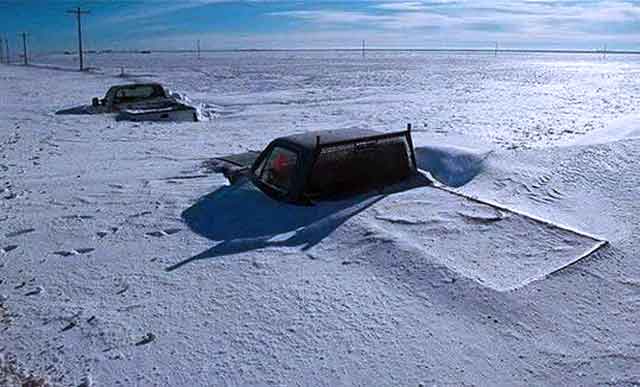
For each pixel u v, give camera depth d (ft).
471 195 21.34
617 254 15.85
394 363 11.10
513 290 13.75
